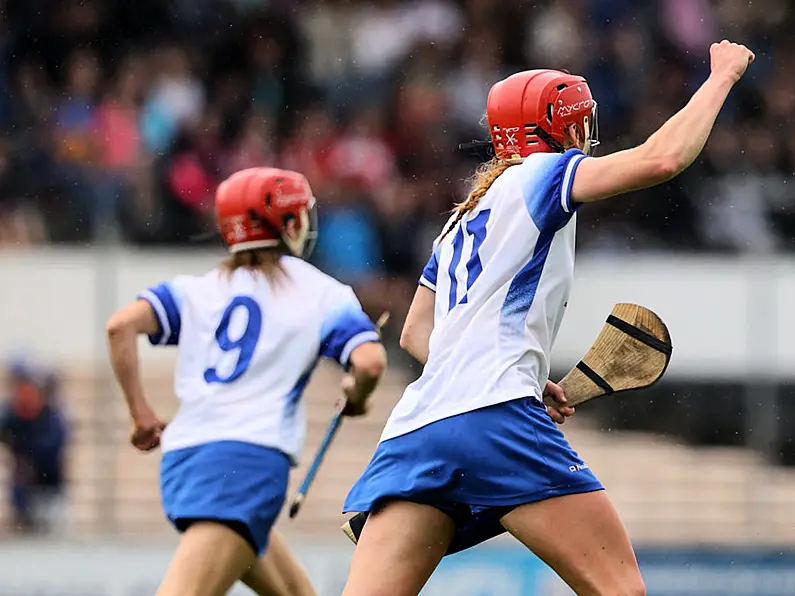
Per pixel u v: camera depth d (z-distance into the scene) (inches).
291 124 1761.8
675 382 1428.4
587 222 1625.2
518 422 507.5
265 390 697.6
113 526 1254.3
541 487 507.5
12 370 1251.2
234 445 683.4
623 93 1875.0
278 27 1828.2
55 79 1752.0
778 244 1656.0
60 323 1386.6
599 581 506.0
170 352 1501.0
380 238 1566.2
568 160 503.8
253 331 703.7
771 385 1338.6
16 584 1101.1
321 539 1131.9
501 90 544.1
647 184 484.7
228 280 719.1
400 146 1737.2
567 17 1899.6
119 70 1772.9
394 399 1471.5
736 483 1368.1
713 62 495.5
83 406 1360.7
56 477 1256.8
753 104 1870.1
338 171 1672.0
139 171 1608.0
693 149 477.7
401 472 515.8
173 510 682.2
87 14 1803.6
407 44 1857.8
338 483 1373.0
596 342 566.3
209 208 1606.8
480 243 520.1
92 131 1644.9
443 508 514.6
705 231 1643.7
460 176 1726.1
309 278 723.4
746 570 1134.4
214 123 1716.3
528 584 1104.8
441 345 520.4
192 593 658.2
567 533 507.8
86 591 1104.8
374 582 510.0
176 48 1803.6
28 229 1552.7
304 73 1820.9
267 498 682.2
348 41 1887.3
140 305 713.6
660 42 1909.4
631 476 1409.9
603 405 1494.8
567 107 535.5
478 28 1882.4
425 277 552.7
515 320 512.4
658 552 1135.0
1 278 1381.6
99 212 1555.1
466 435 506.6
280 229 719.7
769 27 1934.1
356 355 701.3
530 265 512.1
